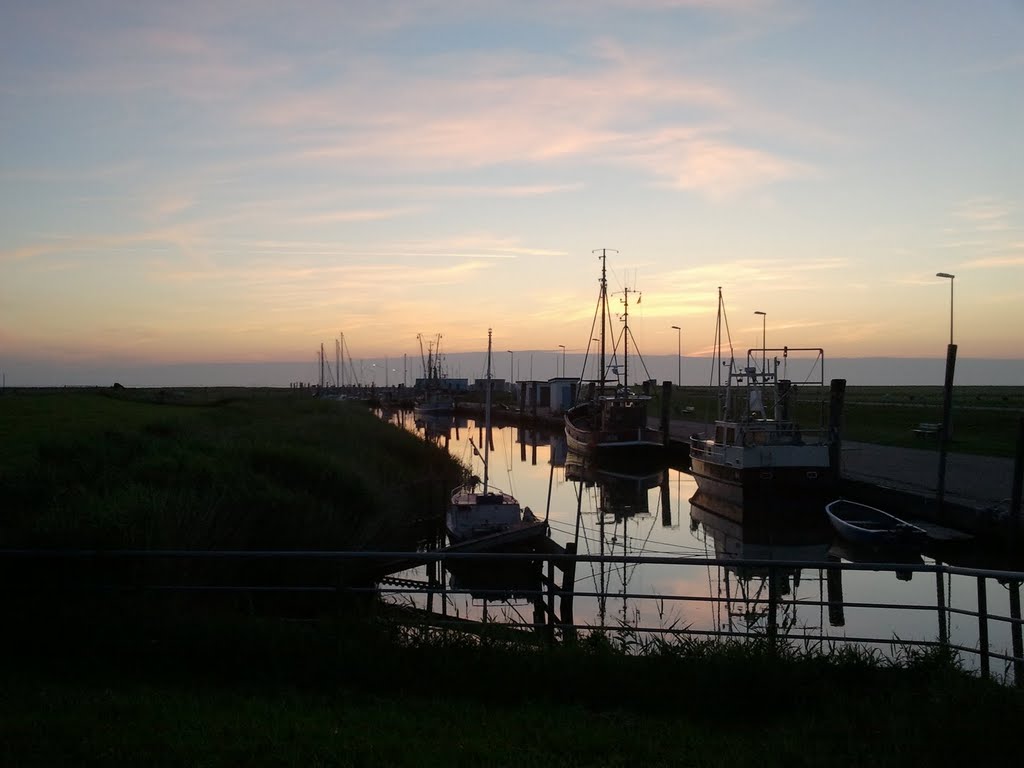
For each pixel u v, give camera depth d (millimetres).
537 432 86500
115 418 37281
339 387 164250
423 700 7520
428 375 159125
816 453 33875
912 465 38219
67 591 9297
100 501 12461
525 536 23125
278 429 34344
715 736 6820
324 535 18047
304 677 8023
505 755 6160
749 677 7504
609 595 9070
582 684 7734
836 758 6129
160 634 8633
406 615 10602
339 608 9633
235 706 7219
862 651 8273
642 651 8633
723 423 37594
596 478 49719
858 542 25953
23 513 13430
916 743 6211
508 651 8195
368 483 23594
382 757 6078
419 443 41688
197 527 12883
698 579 21344
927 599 19953
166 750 6090
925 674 7699
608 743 6465
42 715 6777
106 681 7871
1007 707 6445
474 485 35750
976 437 49344
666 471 51344
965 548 24609
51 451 19953
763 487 33875
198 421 36812
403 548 23312
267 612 11633
